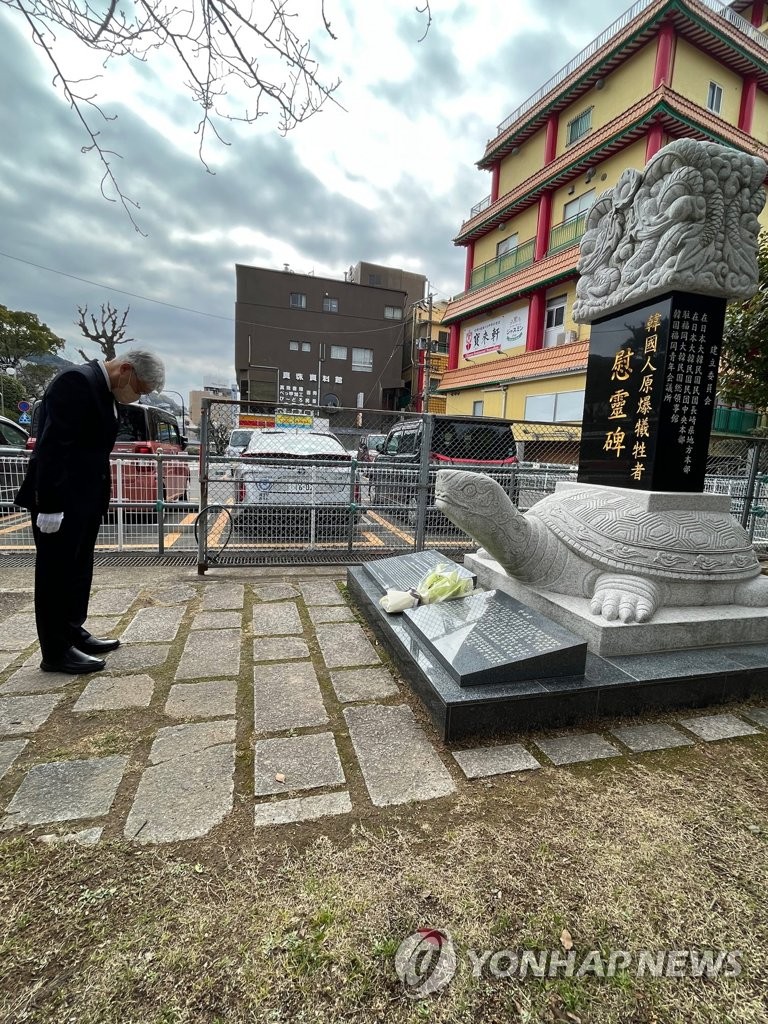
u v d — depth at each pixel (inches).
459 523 117.1
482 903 54.3
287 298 1071.0
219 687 100.5
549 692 86.9
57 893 53.8
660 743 85.1
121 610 142.6
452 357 758.5
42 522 93.9
